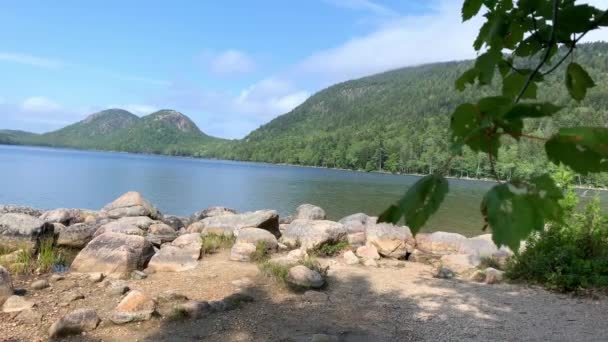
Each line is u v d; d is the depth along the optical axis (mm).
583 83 1356
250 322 7078
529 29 1396
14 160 91688
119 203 17906
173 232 14914
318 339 6312
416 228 881
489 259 11273
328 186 60219
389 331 6844
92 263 9609
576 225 10164
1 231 10891
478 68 1438
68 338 6316
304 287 8812
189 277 9484
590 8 1254
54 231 12508
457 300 8422
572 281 8836
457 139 918
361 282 9586
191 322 7008
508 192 802
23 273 9398
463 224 26531
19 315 6906
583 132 782
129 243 10117
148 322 6941
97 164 95625
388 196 45656
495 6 1517
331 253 12430
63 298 7805
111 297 8016
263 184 61156
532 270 9633
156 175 70500
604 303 8180
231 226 13781
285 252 12203
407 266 11336
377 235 12477
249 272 9977
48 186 43250
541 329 6953
